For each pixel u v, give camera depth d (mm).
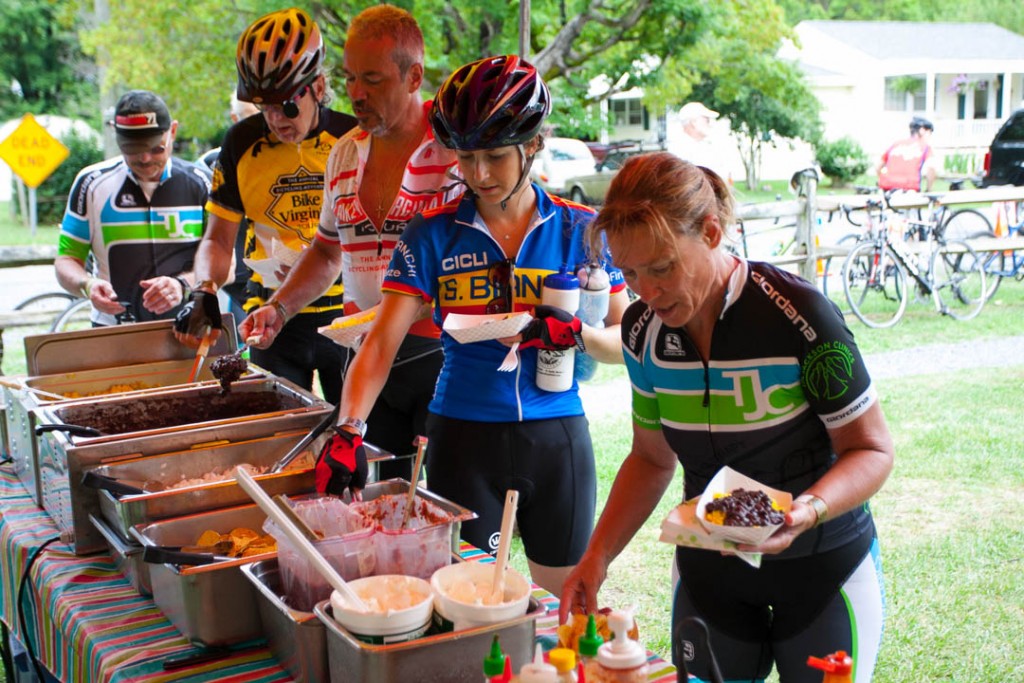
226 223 3123
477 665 1447
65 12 14055
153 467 2182
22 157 10219
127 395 2594
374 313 2346
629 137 28500
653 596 3783
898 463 5160
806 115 25219
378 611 1441
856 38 30703
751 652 1828
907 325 8383
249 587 1689
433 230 2195
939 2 39250
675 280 1477
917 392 6438
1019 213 9398
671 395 1704
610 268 2189
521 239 2182
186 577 1649
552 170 16312
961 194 8859
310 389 3295
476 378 2229
